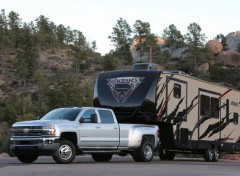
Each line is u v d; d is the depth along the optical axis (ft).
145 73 80.69
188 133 87.35
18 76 599.16
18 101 350.64
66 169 58.54
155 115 78.54
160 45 644.69
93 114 71.15
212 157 95.50
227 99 101.50
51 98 183.21
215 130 96.63
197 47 537.24
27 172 54.39
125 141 74.59
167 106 81.25
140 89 79.66
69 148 67.56
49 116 71.00
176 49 607.78
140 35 594.65
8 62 654.12
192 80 88.53
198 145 90.58
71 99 183.11
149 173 56.29
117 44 621.31
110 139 72.49
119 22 627.05
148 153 78.13
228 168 69.67
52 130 65.87
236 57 517.96
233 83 424.46
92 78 518.78
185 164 76.28
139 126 77.25
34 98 419.54
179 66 536.42
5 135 123.24
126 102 80.07
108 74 83.71
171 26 621.31
